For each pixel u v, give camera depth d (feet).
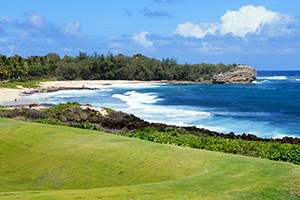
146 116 140.97
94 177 43.39
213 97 264.11
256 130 110.63
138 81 574.15
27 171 47.73
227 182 32.73
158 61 651.66
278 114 152.97
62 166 48.06
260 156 53.72
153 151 49.70
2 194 28.84
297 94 294.05
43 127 70.03
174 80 613.11
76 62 632.38
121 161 46.83
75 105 121.70
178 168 41.70
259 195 28.58
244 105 197.98
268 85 474.90
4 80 383.45
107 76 572.51
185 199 27.45
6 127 71.15
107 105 183.01
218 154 46.39
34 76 499.51
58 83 421.59
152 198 27.66
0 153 55.83
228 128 114.21
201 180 34.04
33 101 206.49
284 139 80.79
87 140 58.59
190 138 73.10
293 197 28.07
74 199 27.02
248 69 533.14
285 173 34.73
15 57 496.64
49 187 41.88
